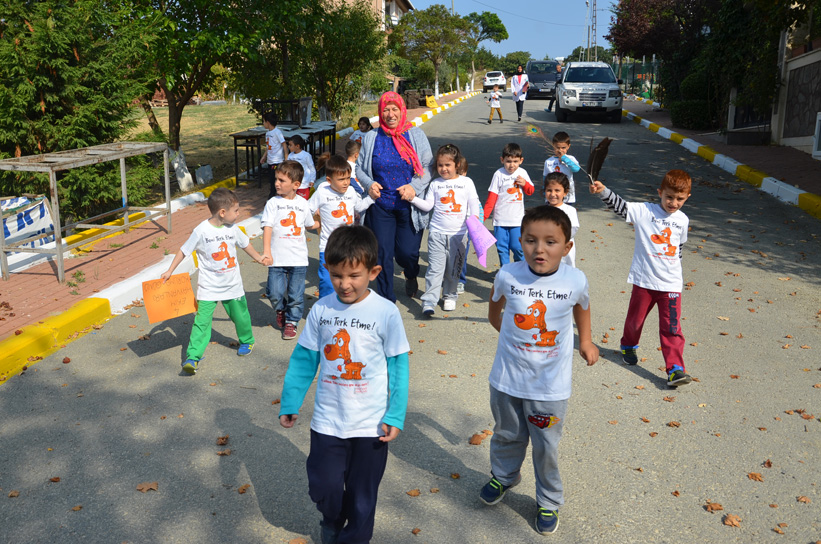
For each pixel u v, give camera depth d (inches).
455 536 127.8
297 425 171.2
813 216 384.5
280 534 128.2
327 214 236.2
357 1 786.2
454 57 1911.9
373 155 239.0
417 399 184.2
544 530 128.0
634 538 127.2
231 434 165.8
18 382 194.1
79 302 245.8
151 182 393.1
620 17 985.5
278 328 240.4
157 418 173.5
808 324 236.8
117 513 134.3
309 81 739.4
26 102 337.7
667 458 154.6
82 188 356.8
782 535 128.0
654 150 639.1
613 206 193.9
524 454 133.3
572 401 182.5
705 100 743.7
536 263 120.3
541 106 1204.5
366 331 113.5
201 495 140.6
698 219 385.1
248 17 490.0
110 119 375.9
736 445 160.2
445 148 240.4
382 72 1007.0
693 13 881.5
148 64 440.8
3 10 335.3
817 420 171.8
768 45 601.0
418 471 149.9
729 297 264.8
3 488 142.8
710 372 200.4
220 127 898.7
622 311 253.0
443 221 243.0
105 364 206.8
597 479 146.1
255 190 490.6
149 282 199.2
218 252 199.2
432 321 245.0
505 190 268.2
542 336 122.6
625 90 1617.9
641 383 194.1
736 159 539.5
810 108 561.6
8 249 275.1
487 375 200.1
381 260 244.8
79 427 168.6
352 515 115.3
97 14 370.9
